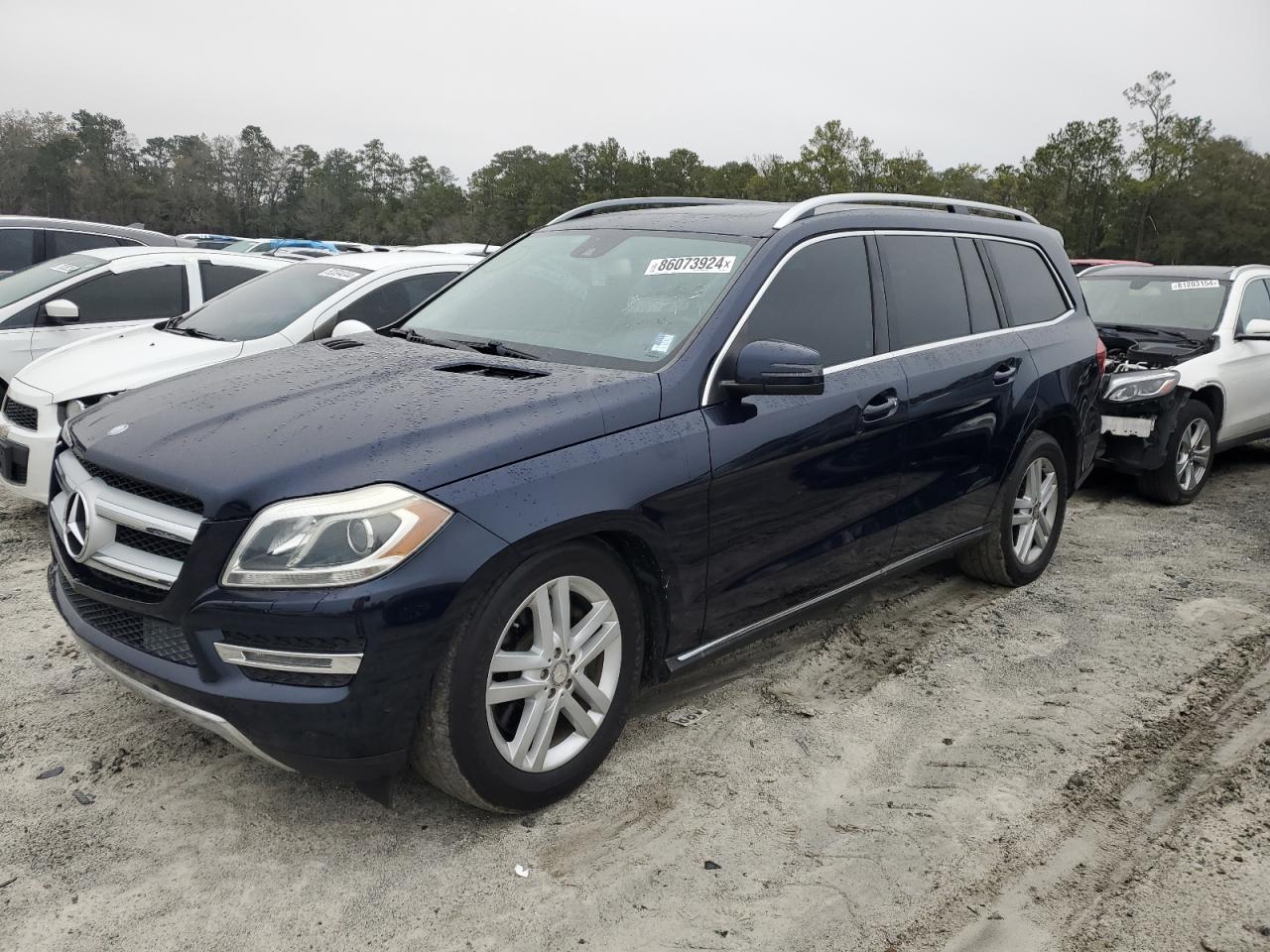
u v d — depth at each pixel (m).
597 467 2.92
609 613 3.06
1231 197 90.19
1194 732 3.67
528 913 2.60
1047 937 2.55
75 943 2.44
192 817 2.96
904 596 5.04
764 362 3.21
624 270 3.83
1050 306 5.18
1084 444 5.29
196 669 2.62
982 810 3.12
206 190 157.62
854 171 84.50
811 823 3.03
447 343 3.79
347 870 2.75
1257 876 2.82
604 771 3.30
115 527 2.82
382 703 2.55
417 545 2.55
